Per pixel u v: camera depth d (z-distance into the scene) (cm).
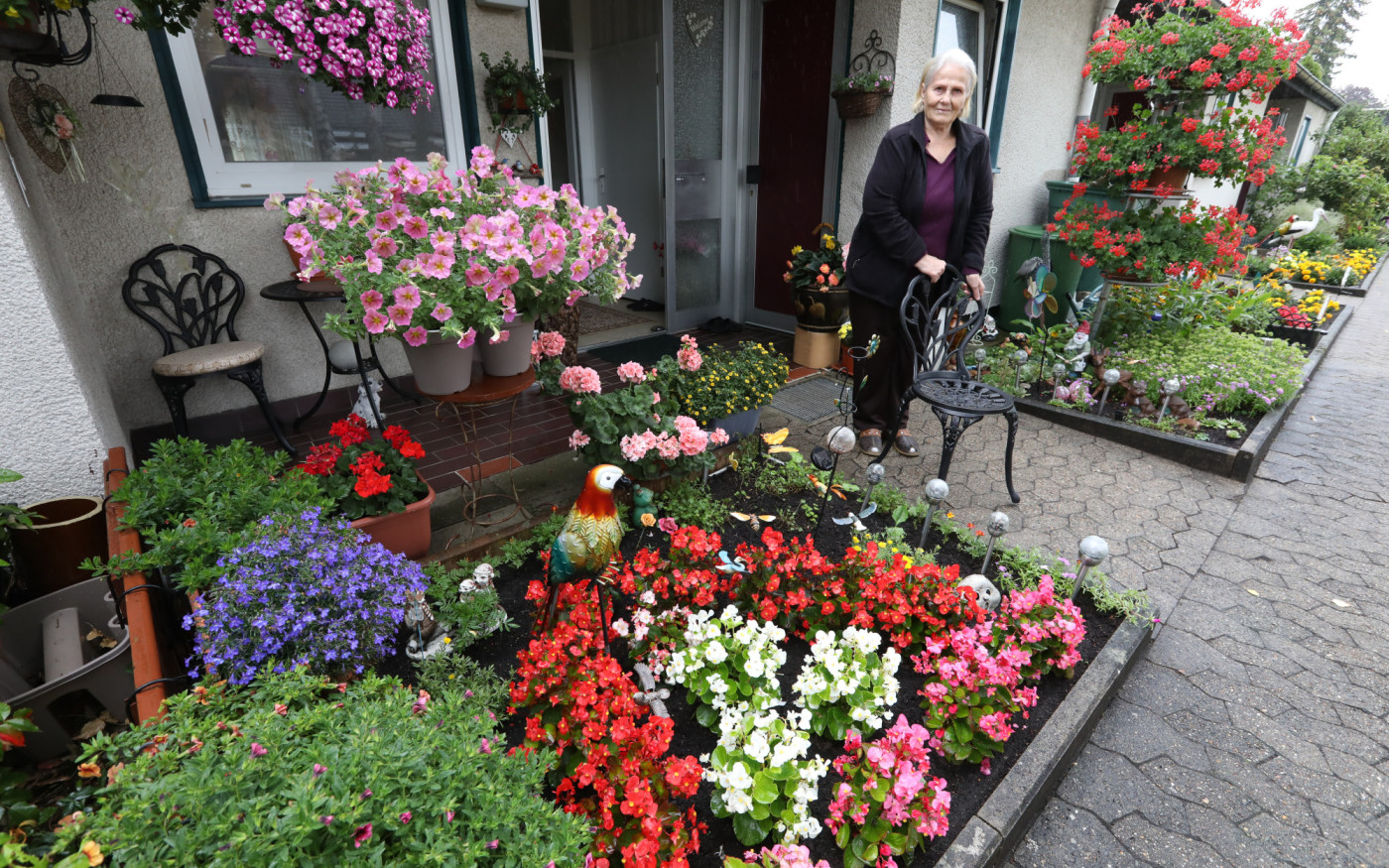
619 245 253
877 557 231
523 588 248
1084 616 249
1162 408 411
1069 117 708
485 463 347
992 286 659
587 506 199
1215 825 179
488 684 195
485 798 119
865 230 340
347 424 251
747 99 586
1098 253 465
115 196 320
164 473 212
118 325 337
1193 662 238
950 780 182
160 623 199
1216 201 1075
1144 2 678
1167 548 303
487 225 200
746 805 151
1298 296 756
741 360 355
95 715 173
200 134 338
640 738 157
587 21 711
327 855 102
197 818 102
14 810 126
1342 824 180
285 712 138
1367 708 219
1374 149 1593
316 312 394
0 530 182
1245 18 404
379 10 248
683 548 226
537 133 449
